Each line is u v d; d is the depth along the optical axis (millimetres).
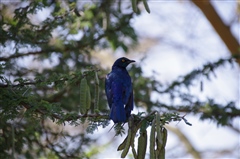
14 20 12969
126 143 9453
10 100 10414
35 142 14016
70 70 15805
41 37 13375
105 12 15484
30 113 10469
